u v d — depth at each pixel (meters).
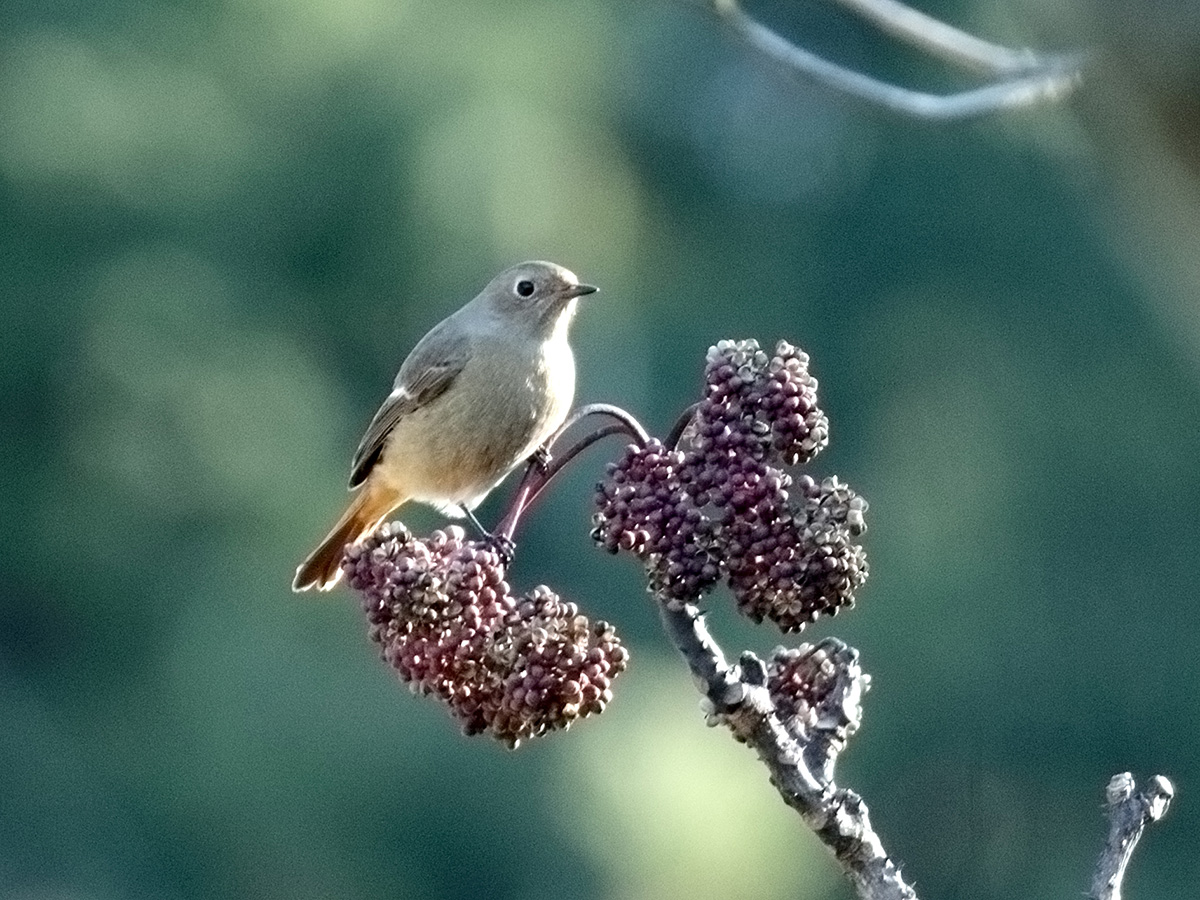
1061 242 20.53
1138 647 19.38
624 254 22.61
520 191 20.72
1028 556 19.69
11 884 17.81
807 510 4.59
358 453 8.16
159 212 19.83
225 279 19.91
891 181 21.69
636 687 17.69
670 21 23.94
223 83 20.14
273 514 19.36
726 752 17.14
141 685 18.81
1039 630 19.39
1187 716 19.14
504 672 4.68
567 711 4.68
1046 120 9.70
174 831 17.62
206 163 19.91
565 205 21.52
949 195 21.25
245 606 18.67
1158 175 4.93
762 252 22.75
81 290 19.47
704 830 16.36
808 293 22.14
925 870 18.31
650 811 16.27
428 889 16.61
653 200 23.70
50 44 19.59
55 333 19.44
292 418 19.64
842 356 21.69
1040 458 20.06
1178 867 18.53
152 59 19.94
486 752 16.64
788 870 16.73
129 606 19.12
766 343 22.09
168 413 19.33
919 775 18.81
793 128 23.42
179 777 17.52
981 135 20.12
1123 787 4.62
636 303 22.42
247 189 20.12
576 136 22.20
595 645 4.69
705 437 4.61
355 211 20.36
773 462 4.66
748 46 7.47
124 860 17.81
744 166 23.78
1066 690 19.16
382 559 4.71
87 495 19.34
